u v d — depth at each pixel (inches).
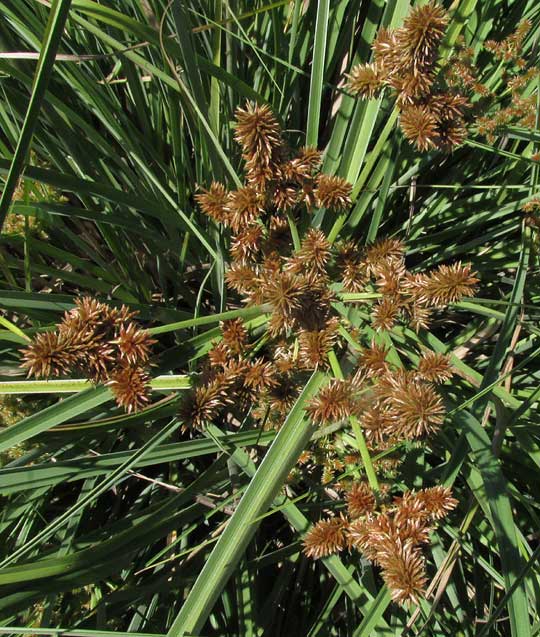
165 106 17.6
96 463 12.9
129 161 17.6
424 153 18.2
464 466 13.9
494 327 17.3
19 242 14.8
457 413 13.0
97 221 15.3
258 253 13.9
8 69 13.2
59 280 17.7
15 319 16.8
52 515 16.5
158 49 14.8
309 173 12.1
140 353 10.3
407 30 10.7
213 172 15.4
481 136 18.1
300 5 17.5
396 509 10.2
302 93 19.8
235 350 12.5
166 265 17.3
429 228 18.9
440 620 14.4
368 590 13.7
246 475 14.9
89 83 14.4
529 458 16.0
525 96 17.5
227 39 16.4
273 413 13.7
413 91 11.3
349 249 13.2
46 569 10.7
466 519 13.3
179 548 15.7
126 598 14.3
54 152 15.2
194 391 11.8
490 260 19.0
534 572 13.7
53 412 11.6
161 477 16.9
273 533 17.0
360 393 10.8
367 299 12.6
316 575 17.0
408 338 15.7
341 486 13.8
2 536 15.5
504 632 15.4
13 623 14.3
